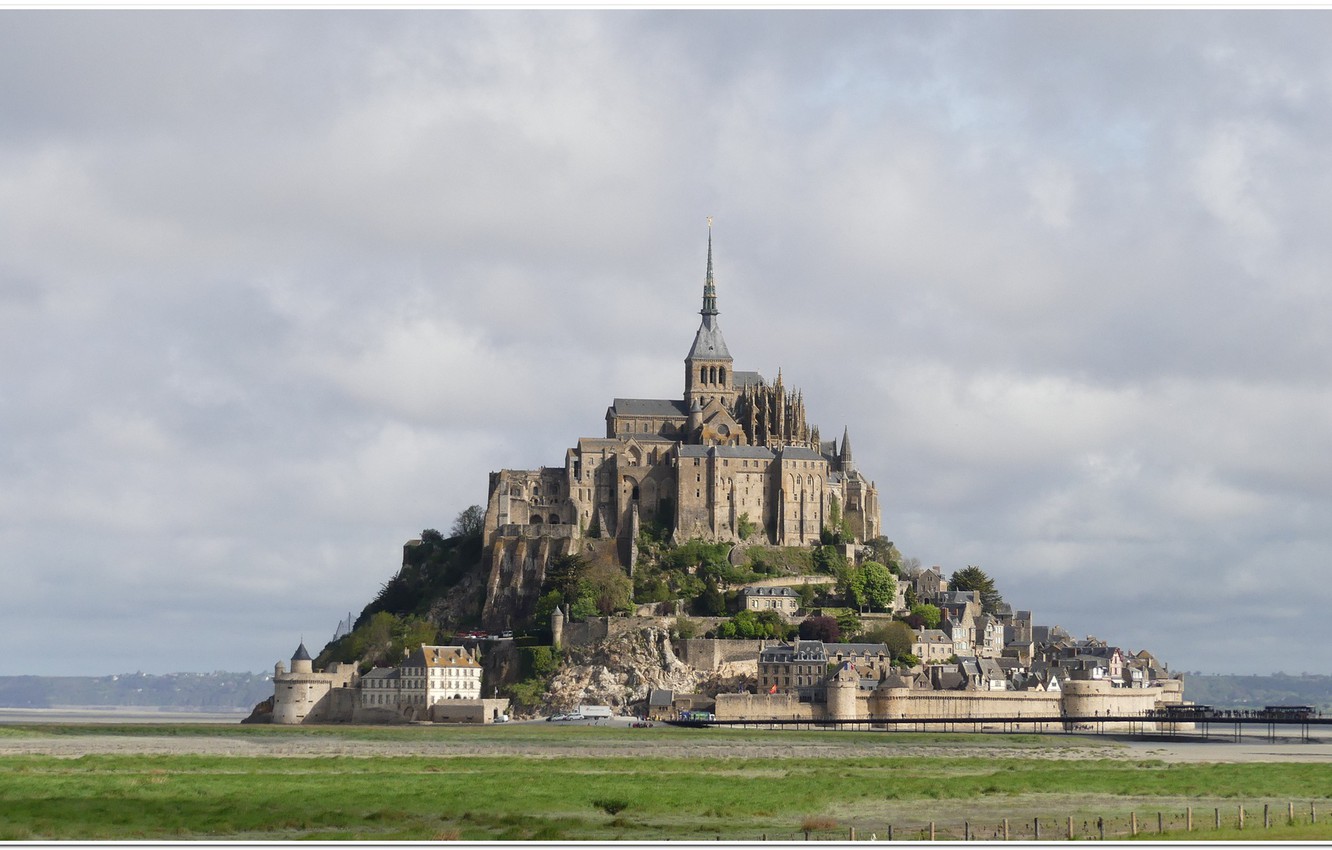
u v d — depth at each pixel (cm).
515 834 19100
